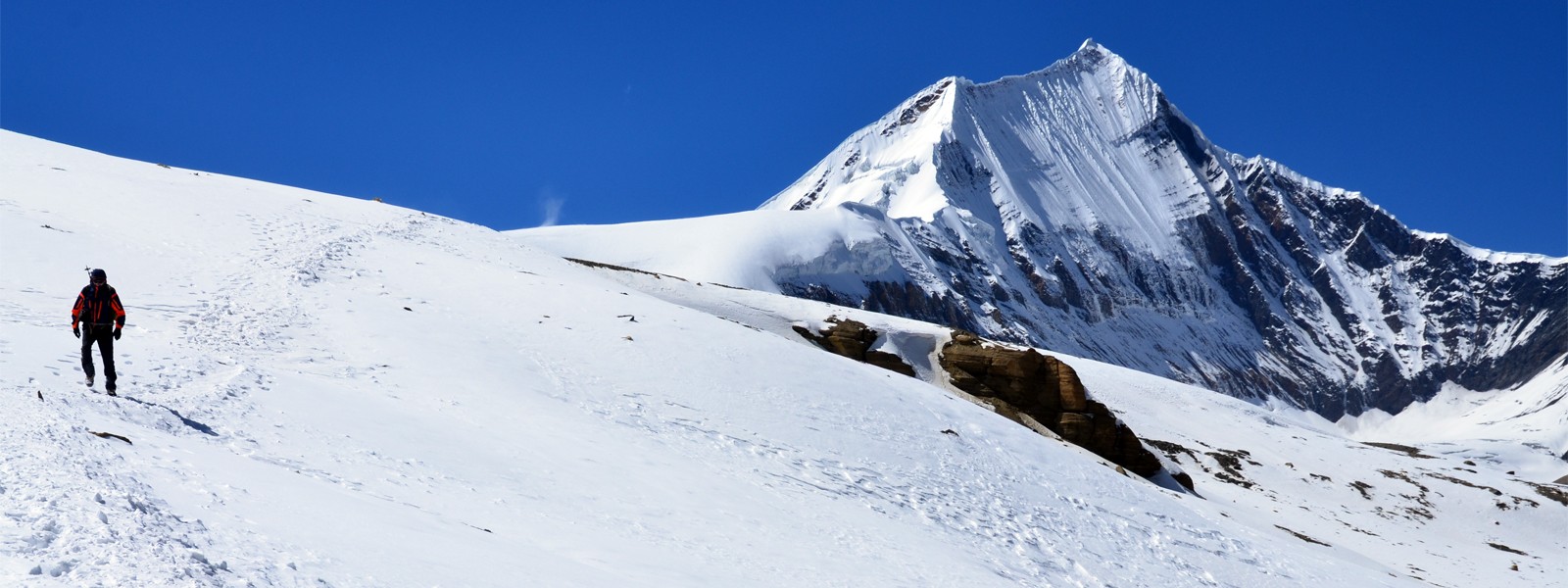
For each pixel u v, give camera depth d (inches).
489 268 1985.7
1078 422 2434.8
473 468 757.9
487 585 426.6
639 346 1521.9
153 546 340.5
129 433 556.1
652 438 1120.2
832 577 727.7
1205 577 1229.7
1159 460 2500.0
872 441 1366.9
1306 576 1381.6
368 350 1210.6
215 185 2283.5
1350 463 3221.0
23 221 1445.6
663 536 713.0
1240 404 3924.7
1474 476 3314.5
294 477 561.9
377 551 429.4
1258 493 2669.8
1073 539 1211.9
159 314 1173.1
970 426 1594.5
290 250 1697.8
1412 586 1581.0
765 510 912.9
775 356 1635.1
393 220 2343.8
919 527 1064.8
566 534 627.8
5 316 1022.4
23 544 316.2
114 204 1790.1
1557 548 2741.1
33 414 514.9
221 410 733.3
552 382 1263.5
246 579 341.4
